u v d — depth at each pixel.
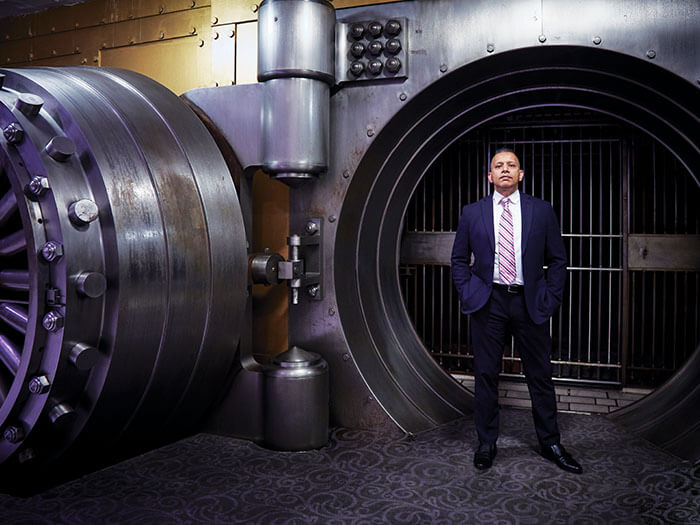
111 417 3.19
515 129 5.57
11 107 2.90
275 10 3.80
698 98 3.68
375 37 4.04
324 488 3.20
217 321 3.62
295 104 3.83
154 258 3.15
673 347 5.32
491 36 3.87
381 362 4.55
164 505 2.98
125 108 3.46
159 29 4.86
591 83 4.16
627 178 5.04
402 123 4.24
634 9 3.64
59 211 2.79
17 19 5.44
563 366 5.64
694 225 5.52
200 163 3.66
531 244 3.47
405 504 3.01
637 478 3.33
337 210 4.20
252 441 3.93
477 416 3.61
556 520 2.84
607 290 6.08
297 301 4.06
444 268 6.44
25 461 2.98
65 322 2.80
